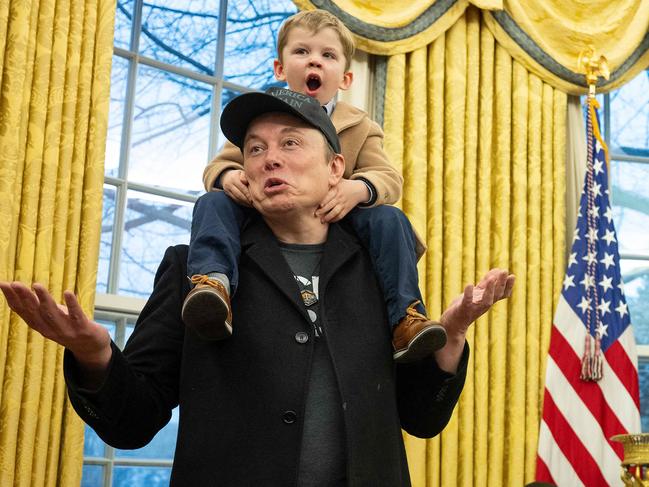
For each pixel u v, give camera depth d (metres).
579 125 6.29
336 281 2.13
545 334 5.79
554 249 5.97
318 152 2.18
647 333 6.38
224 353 2.01
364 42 5.75
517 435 5.57
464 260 5.73
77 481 4.29
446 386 2.12
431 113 5.85
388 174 2.59
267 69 5.93
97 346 1.90
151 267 5.23
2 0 4.36
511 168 6.01
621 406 5.69
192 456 1.94
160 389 2.10
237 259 2.13
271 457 1.90
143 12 5.48
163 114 5.45
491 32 6.12
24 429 4.12
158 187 5.34
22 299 1.81
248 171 2.19
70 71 4.57
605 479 5.57
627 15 6.42
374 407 1.99
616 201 6.57
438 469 5.38
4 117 4.29
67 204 4.47
